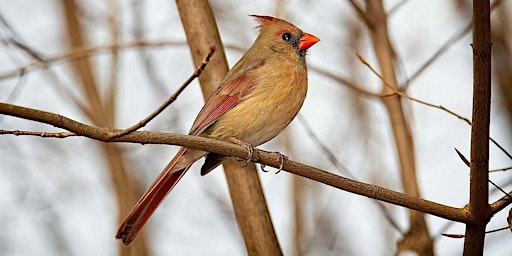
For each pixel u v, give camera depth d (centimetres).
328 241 1235
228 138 922
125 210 1183
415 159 1063
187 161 848
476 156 710
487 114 694
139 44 1140
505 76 1178
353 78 1309
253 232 908
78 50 1123
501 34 1181
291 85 934
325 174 749
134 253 1144
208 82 947
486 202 726
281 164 759
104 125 1190
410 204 738
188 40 955
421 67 1087
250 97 914
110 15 1225
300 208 1227
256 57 956
